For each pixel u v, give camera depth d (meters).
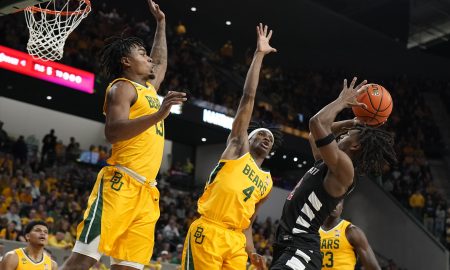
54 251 11.30
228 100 21.48
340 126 4.64
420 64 27.42
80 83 17.03
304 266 4.05
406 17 25.42
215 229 4.68
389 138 4.17
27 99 18.70
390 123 24.55
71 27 5.84
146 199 4.00
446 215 19.52
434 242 18.36
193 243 4.71
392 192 20.56
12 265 6.04
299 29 25.78
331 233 5.64
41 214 12.75
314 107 24.98
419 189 20.95
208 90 21.11
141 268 3.97
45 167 17.31
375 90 4.32
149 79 4.25
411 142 23.80
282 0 23.84
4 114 20.09
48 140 17.91
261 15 24.98
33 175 16.05
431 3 24.20
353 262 5.61
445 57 27.47
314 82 25.98
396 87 26.47
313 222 4.14
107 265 11.34
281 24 25.50
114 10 21.25
